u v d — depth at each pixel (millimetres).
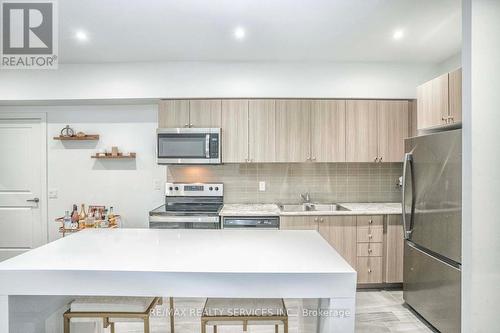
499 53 1806
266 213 3201
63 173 3840
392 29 2656
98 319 1648
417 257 2629
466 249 1867
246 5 2250
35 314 1550
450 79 2379
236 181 3787
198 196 3723
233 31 2688
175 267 1402
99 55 3230
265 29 2648
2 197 3801
